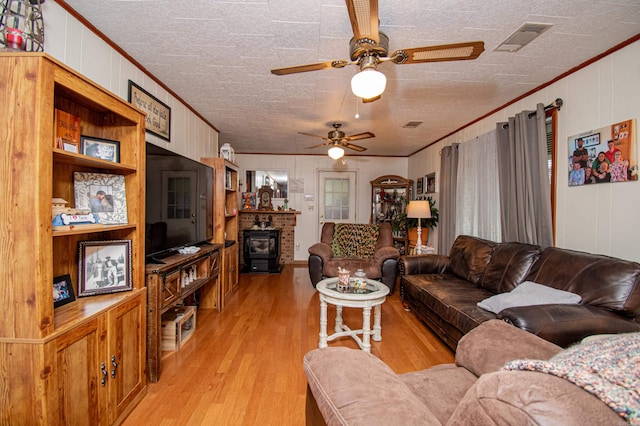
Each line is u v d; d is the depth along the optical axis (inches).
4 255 44.1
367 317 95.0
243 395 73.0
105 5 66.6
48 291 45.7
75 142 61.6
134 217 70.3
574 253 83.5
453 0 64.1
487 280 108.2
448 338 94.3
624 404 18.3
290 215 255.0
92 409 54.4
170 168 98.6
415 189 240.2
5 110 44.0
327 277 160.7
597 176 88.7
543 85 108.3
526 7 66.6
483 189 142.9
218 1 65.4
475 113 141.6
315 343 102.0
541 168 104.6
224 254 140.8
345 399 31.4
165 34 78.4
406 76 101.9
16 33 47.5
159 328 79.2
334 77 103.9
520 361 25.5
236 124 165.3
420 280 122.9
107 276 66.2
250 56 90.1
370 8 51.9
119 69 85.5
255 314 130.0
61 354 47.6
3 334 44.3
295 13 69.4
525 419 18.9
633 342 26.9
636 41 78.1
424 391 45.8
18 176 43.9
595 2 64.7
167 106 114.4
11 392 44.4
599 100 88.1
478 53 63.4
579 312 65.3
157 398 71.4
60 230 49.2
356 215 258.7
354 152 247.9
